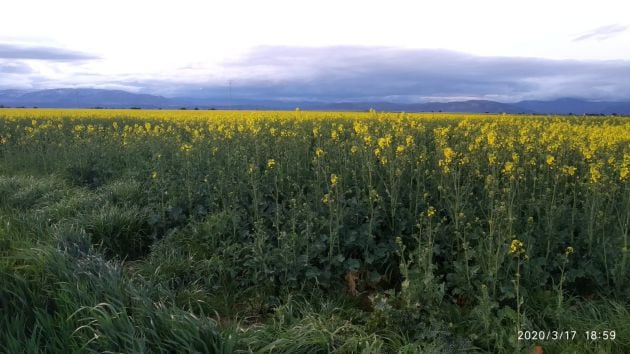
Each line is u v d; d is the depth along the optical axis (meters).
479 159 7.17
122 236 6.01
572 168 5.86
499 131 10.70
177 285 4.86
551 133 9.50
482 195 6.18
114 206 6.70
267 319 4.31
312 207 6.00
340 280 4.84
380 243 5.13
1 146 13.51
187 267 5.07
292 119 17.59
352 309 4.29
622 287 4.25
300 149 8.60
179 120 18.75
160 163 7.66
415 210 5.49
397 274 5.05
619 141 8.78
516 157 6.27
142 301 3.67
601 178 5.79
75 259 4.30
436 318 3.81
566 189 6.06
